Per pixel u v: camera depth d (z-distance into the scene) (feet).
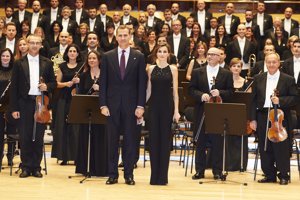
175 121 32.83
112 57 31.32
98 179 32.94
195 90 33.88
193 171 36.83
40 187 30.27
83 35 53.52
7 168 36.68
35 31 50.75
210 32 57.57
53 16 60.08
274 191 30.53
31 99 33.32
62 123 38.47
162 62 31.83
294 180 34.42
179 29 52.08
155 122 31.55
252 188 31.22
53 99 38.55
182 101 38.40
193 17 59.93
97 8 70.85
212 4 69.41
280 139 32.42
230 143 37.11
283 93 33.32
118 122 31.24
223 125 31.68
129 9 59.16
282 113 32.86
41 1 70.08
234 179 34.24
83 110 31.91
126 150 31.50
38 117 33.17
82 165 33.88
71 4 70.95
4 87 35.12
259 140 33.58
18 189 29.60
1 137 35.50
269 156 33.32
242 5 69.10
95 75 34.88
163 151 31.53
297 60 38.96
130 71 31.14
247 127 34.55
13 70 33.17
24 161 33.55
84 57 42.88
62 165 38.50
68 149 38.34
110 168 31.60
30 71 33.32
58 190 29.50
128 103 31.14
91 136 33.68
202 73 34.01
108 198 27.71
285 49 55.11
